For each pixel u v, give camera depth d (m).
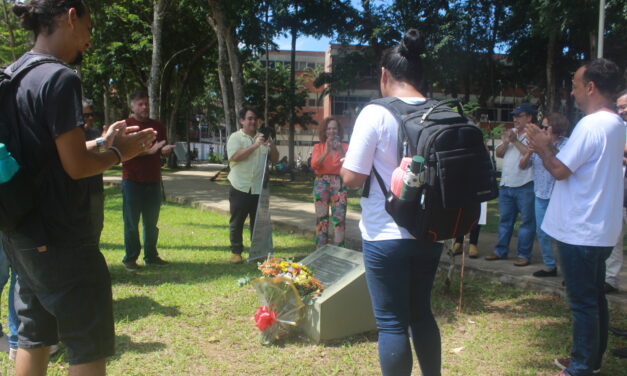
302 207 11.11
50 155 1.91
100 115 36.41
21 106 1.86
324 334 3.65
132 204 5.45
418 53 2.50
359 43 23.31
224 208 10.72
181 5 22.61
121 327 3.92
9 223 1.84
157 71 14.30
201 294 4.79
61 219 1.94
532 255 6.37
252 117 6.05
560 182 2.97
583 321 2.90
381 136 2.30
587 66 2.97
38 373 2.18
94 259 2.07
